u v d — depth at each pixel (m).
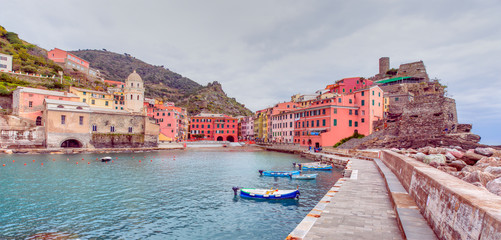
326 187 34.41
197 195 30.33
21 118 81.62
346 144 74.06
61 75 122.62
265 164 59.47
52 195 29.64
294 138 97.31
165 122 127.50
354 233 11.98
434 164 27.88
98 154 78.94
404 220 11.87
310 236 11.62
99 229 20.00
